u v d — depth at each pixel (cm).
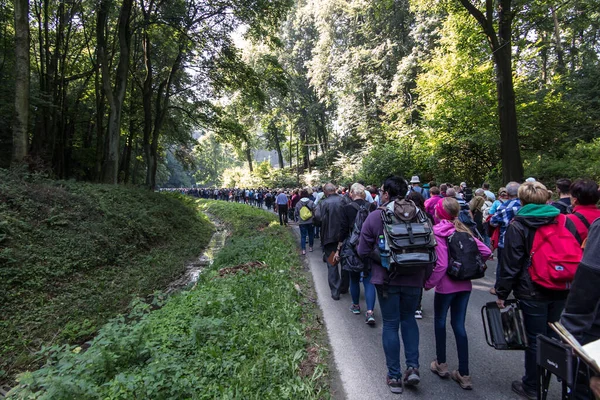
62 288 818
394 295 343
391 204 350
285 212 1794
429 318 540
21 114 1251
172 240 1499
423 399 334
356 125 3484
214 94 2353
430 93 1975
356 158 3331
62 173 1992
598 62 2462
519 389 337
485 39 1700
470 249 350
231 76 2075
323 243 646
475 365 396
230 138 2562
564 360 196
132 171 3534
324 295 661
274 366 372
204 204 4062
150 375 345
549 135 1833
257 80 2069
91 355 396
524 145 1880
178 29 1783
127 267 1055
